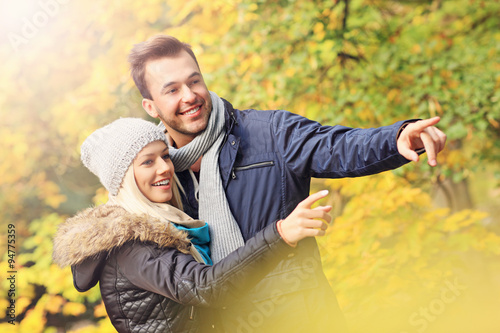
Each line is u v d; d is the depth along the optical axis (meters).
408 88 4.20
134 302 1.67
